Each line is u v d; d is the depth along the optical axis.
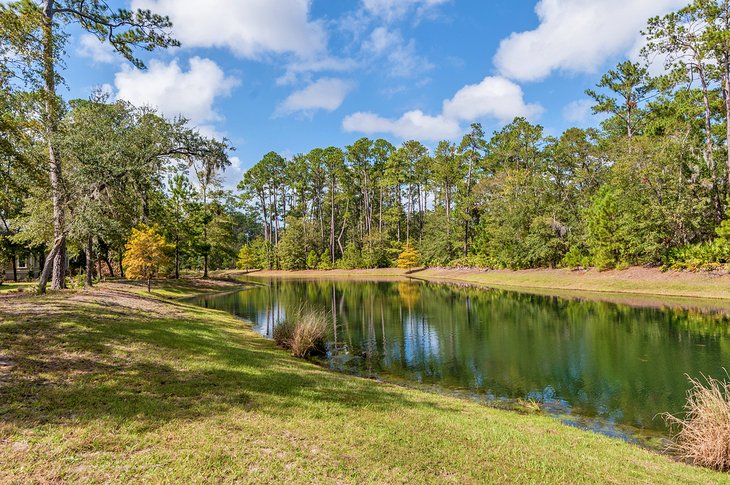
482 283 40.31
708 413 5.77
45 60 11.35
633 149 30.69
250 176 74.31
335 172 69.25
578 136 40.72
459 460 4.79
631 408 8.25
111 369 6.80
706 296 22.78
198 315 17.58
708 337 14.06
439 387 9.77
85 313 10.70
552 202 40.78
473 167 57.00
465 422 6.36
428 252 56.97
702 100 29.44
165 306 17.84
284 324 14.39
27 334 7.90
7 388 5.41
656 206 27.59
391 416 6.24
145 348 8.45
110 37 15.46
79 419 4.80
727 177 26.66
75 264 35.72
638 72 35.69
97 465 3.89
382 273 60.09
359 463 4.46
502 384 9.97
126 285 26.66
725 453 5.34
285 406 6.12
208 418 5.29
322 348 13.38
